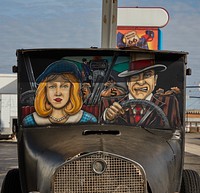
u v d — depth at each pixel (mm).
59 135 5430
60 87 5801
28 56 5805
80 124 5742
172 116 5848
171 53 5836
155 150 5047
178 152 5586
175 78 5895
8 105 27281
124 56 5879
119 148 4781
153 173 4668
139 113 5824
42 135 5477
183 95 5891
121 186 4484
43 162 4855
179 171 5477
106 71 5852
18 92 5785
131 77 5867
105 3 9828
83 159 4480
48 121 5734
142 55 5891
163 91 5879
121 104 5820
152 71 5895
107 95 5824
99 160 4461
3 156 18156
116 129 5609
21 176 5262
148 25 21938
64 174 4480
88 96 5809
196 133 51688
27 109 5766
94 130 5531
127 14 21891
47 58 5824
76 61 5840
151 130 5746
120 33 21922
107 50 5777
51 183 4473
